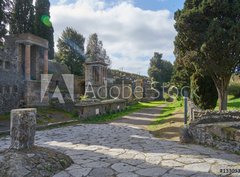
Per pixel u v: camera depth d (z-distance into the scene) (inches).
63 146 408.2
